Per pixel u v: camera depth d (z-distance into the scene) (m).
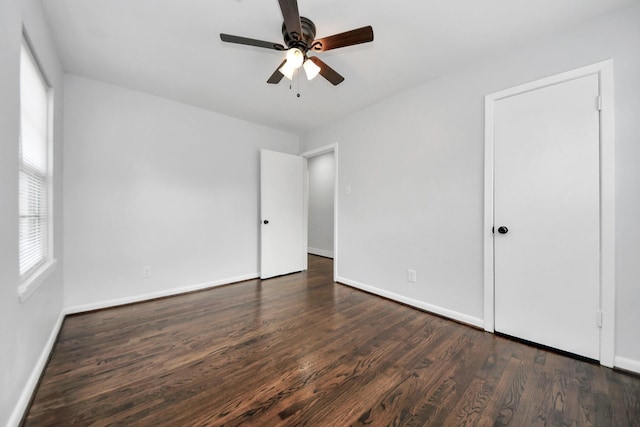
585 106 1.70
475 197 2.18
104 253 2.55
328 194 5.48
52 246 1.95
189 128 3.09
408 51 2.03
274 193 3.77
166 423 1.18
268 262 3.71
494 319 2.08
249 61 2.19
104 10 1.62
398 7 1.60
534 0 1.53
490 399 1.35
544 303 1.86
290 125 3.79
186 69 2.31
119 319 2.31
